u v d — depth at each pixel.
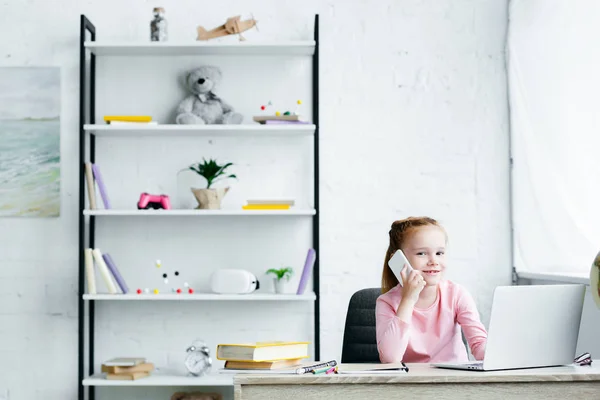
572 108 2.86
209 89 3.43
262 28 3.55
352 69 3.56
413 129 3.56
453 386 1.74
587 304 2.78
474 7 3.58
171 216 3.53
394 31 3.58
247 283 3.29
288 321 3.52
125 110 3.54
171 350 3.50
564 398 1.74
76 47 3.53
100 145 3.54
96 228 3.53
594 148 2.68
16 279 3.50
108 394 3.48
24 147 3.51
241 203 3.54
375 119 3.56
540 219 3.21
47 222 3.51
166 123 3.54
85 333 3.50
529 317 1.84
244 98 3.56
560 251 3.03
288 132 3.46
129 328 3.51
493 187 3.55
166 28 3.42
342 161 3.55
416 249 2.23
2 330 3.49
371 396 1.74
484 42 3.57
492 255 3.54
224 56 3.56
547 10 3.09
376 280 3.53
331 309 3.52
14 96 3.51
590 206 2.73
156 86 3.55
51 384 3.49
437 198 3.55
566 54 2.90
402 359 2.26
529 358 1.86
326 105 3.55
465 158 3.55
